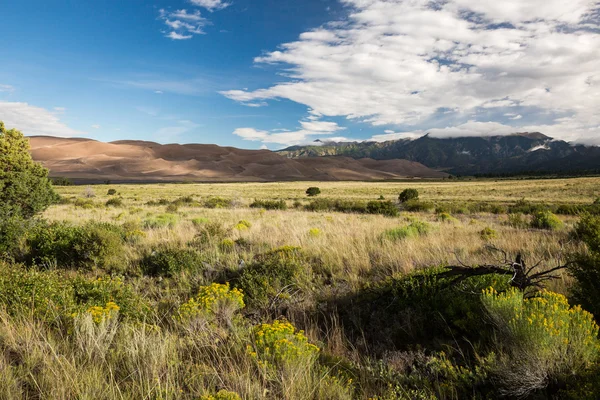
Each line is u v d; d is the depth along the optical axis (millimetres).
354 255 7281
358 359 3766
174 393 2848
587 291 4086
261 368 3176
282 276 6207
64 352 3453
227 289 4816
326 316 5043
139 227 13539
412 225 12203
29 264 8133
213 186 128625
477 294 4203
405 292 4762
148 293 6312
